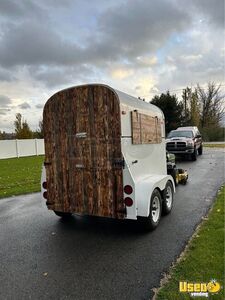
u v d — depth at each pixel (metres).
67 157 5.04
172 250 3.99
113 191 4.59
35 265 3.67
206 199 6.93
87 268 3.54
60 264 3.68
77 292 2.98
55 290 3.04
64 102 4.97
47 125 5.23
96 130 4.67
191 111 46.53
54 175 5.24
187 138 16.06
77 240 4.56
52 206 5.31
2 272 3.49
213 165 13.52
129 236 4.67
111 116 4.50
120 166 4.48
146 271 3.39
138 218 4.77
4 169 15.16
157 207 5.12
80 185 4.93
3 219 5.88
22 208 6.80
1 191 8.93
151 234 4.71
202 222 5.12
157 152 6.02
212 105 49.41
